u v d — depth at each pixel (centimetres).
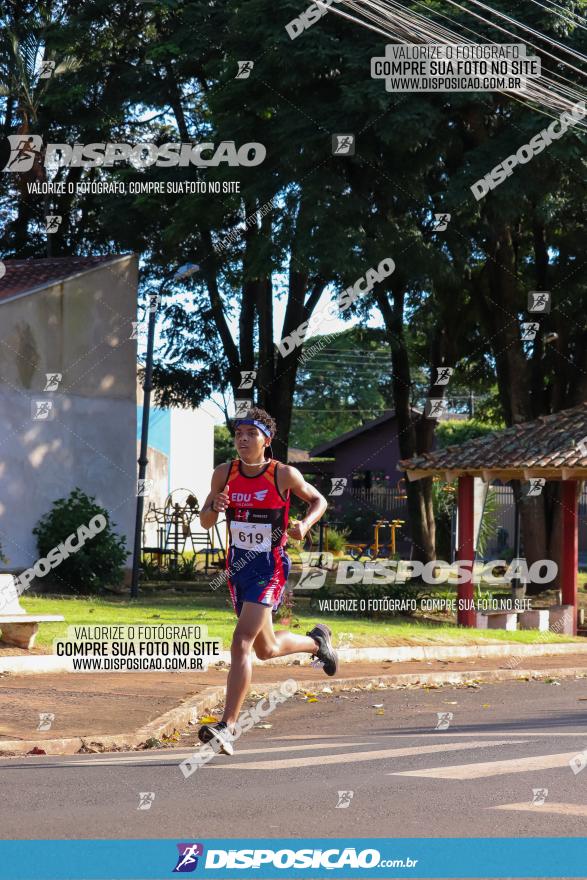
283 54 2097
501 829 513
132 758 754
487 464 2088
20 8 3034
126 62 2830
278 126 2177
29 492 2259
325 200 2119
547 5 2092
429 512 3034
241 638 726
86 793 603
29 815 545
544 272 2728
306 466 5441
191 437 4944
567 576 2211
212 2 2550
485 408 3541
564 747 781
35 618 1289
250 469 745
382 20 1648
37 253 3169
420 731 908
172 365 2988
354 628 1759
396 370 2967
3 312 2223
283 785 622
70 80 2805
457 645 1709
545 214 2234
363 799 578
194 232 2520
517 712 1064
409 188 2259
